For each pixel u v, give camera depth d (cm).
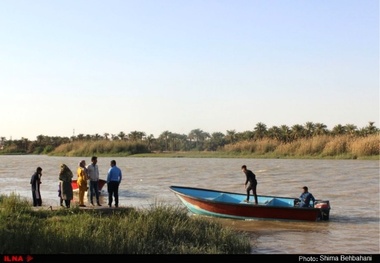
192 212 2294
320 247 1612
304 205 2242
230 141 15638
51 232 1307
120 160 9375
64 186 1881
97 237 1311
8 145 16775
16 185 3988
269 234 1855
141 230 1439
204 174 5188
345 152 8094
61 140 16162
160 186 3806
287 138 11381
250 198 2478
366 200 2880
